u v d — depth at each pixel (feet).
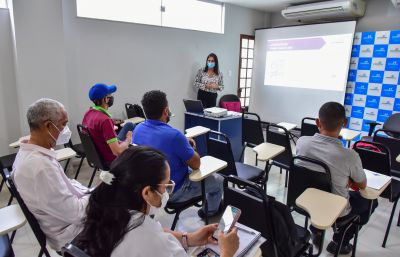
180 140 6.21
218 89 17.21
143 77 15.56
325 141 5.90
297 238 4.63
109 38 13.91
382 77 15.70
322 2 16.96
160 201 2.87
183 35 16.94
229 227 3.50
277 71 19.92
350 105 17.20
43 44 11.12
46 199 4.23
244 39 20.75
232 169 7.82
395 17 15.74
